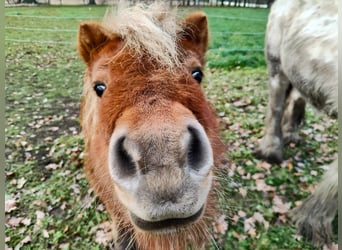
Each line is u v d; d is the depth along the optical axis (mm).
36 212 541
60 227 518
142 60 254
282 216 538
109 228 510
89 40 303
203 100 276
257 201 562
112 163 223
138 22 266
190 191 210
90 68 315
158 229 226
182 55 279
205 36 332
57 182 599
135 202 211
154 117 221
